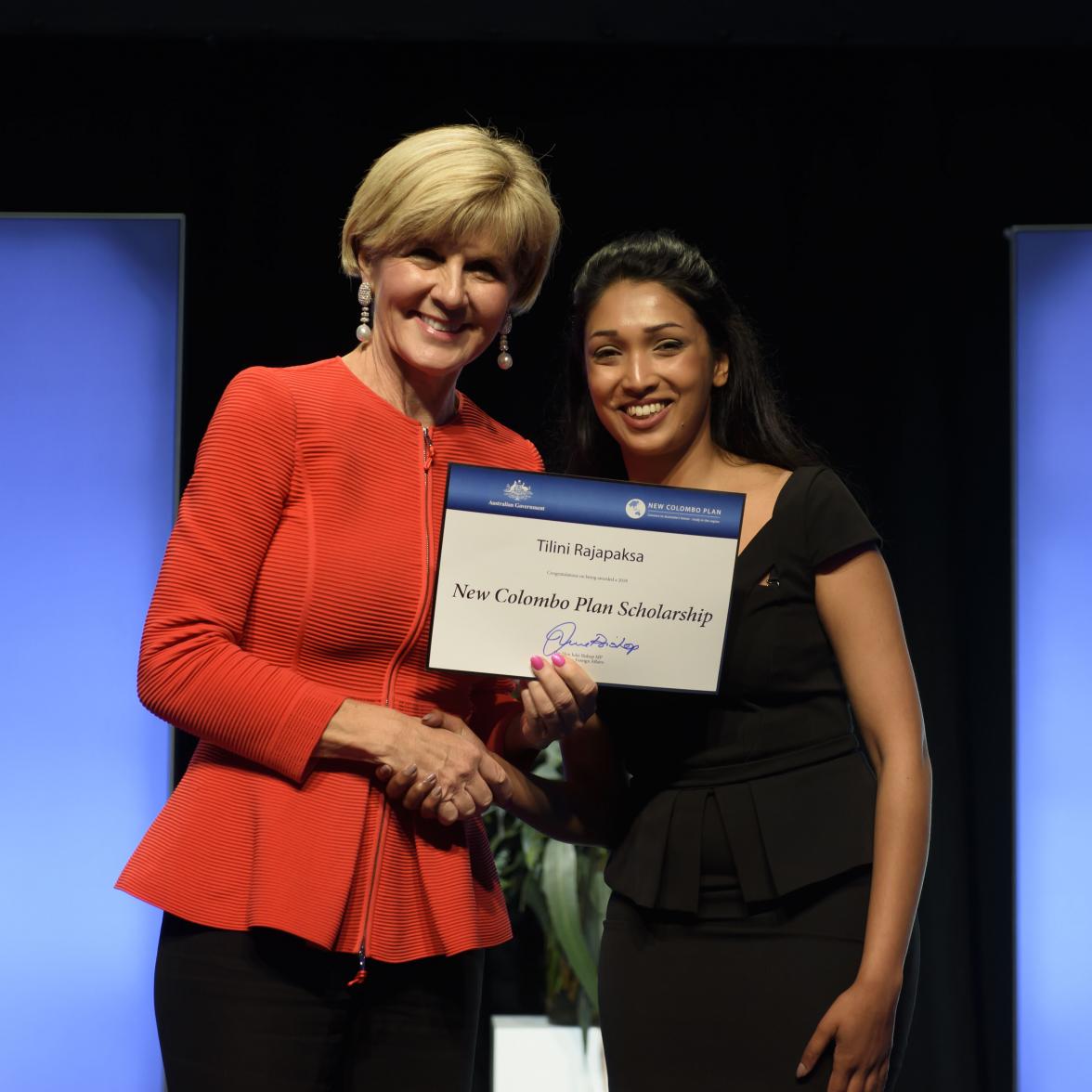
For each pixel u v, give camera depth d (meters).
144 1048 3.38
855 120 4.01
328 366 1.75
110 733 3.44
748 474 1.85
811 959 1.66
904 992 1.70
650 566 1.69
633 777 1.83
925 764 1.70
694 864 1.71
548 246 1.78
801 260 4.01
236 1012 1.56
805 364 4.00
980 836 3.96
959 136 4.00
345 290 3.91
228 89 3.93
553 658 1.67
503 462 1.85
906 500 4.00
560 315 3.97
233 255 3.91
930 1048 3.86
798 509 1.75
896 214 4.00
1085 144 3.97
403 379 1.76
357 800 1.63
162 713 1.60
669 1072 1.69
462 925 1.66
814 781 1.71
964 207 3.99
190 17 3.70
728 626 1.73
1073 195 3.97
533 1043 3.57
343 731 1.60
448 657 1.66
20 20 3.69
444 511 1.66
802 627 1.74
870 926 1.64
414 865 1.67
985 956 3.93
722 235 3.99
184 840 1.60
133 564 3.50
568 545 1.68
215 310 3.90
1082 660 3.58
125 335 3.55
